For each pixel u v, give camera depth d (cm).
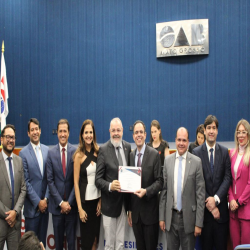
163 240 265
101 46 803
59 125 279
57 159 274
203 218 236
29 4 826
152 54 779
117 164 254
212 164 253
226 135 753
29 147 291
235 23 733
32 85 837
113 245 255
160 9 766
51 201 274
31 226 276
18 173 262
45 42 826
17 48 838
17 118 846
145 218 246
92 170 262
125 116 802
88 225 262
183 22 748
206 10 744
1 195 251
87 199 260
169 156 253
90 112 816
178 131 244
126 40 790
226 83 747
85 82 816
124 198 264
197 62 759
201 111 762
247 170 239
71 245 273
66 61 820
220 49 745
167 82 777
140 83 790
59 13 815
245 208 237
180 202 240
